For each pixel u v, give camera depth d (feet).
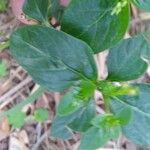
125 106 0.92
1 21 1.36
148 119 0.94
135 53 0.91
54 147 1.42
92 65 0.90
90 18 0.93
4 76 1.38
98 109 1.41
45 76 0.93
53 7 1.07
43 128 1.41
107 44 0.93
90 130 0.90
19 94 1.40
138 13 1.51
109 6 0.91
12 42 0.91
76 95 0.89
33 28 0.89
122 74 0.92
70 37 0.88
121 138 1.46
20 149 1.39
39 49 0.91
